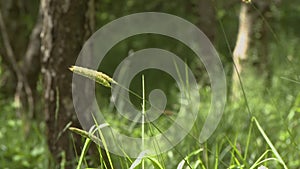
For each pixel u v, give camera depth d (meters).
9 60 8.65
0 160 6.36
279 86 7.07
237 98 6.95
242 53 9.18
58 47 5.01
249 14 9.30
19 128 7.95
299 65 7.43
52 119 5.12
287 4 11.97
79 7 4.96
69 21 4.97
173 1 9.88
